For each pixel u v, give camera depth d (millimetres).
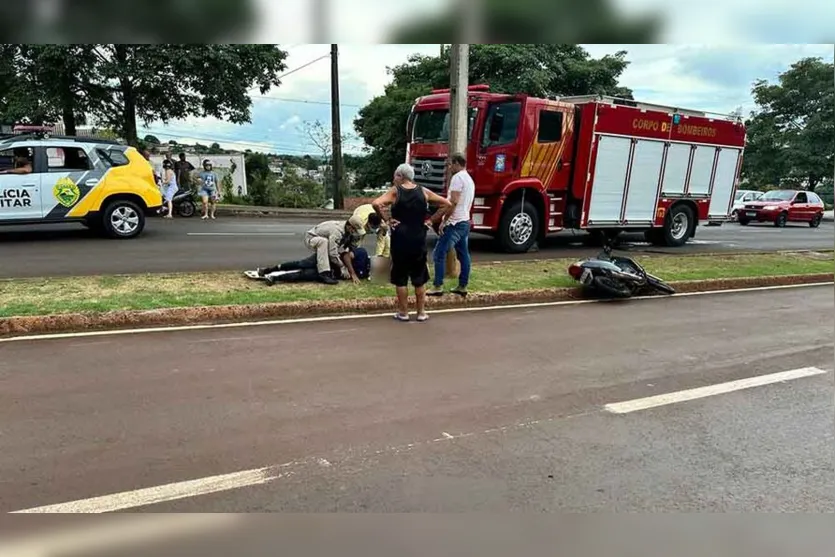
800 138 42750
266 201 27375
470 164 12242
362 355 5836
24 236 12766
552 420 4457
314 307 7469
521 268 10578
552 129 12836
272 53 20094
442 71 31859
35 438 3881
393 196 7051
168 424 4148
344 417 4371
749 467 3846
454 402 4734
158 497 3271
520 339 6641
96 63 17578
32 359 5367
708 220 16172
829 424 4551
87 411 4316
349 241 8703
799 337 7152
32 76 17594
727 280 10594
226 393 4738
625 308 8492
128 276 8398
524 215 12875
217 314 6980
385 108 33625
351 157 37156
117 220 12570
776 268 12008
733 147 16125
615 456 3924
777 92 44094
